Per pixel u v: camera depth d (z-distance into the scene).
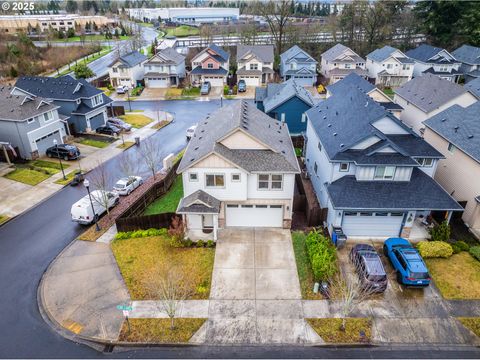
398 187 25.92
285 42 90.31
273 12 88.12
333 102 36.41
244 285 21.70
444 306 20.28
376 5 85.19
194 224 26.98
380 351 17.77
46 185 34.22
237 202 26.44
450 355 17.61
